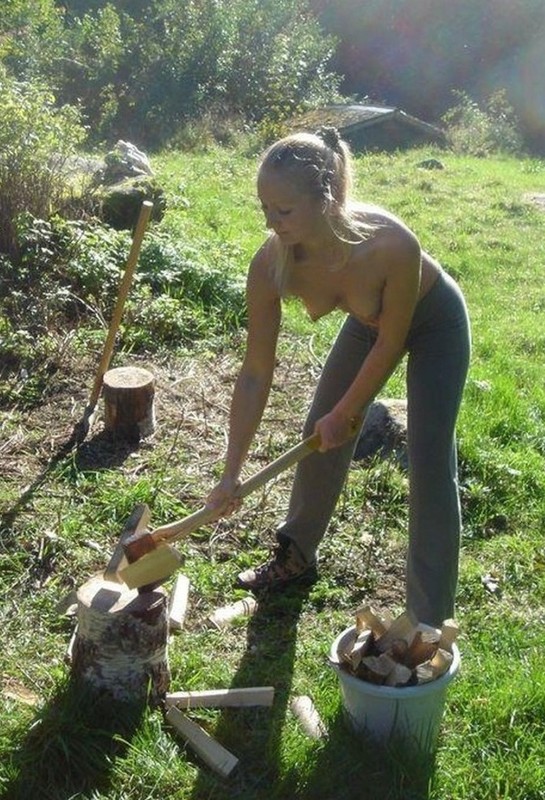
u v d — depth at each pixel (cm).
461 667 383
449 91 3188
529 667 386
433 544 369
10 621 392
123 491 484
